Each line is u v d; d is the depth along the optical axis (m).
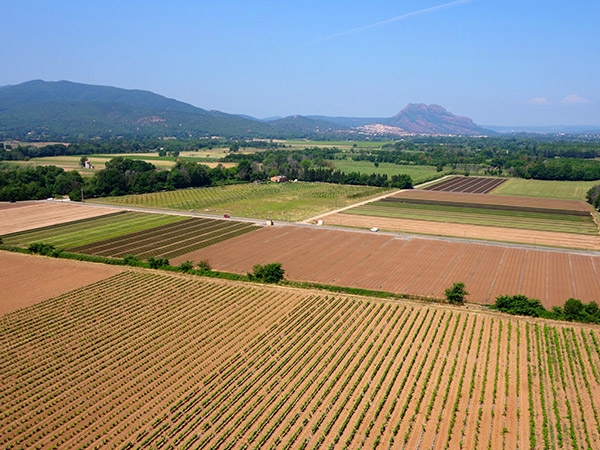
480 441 50.84
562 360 67.38
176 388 61.19
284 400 58.06
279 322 80.06
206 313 83.75
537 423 53.97
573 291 94.12
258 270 100.00
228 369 65.56
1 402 58.66
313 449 49.66
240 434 52.09
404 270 106.94
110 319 81.19
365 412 55.69
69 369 65.88
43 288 94.94
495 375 63.47
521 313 82.12
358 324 79.06
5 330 76.94
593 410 56.19
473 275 103.56
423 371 64.44
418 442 50.62
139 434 52.16
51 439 51.72
